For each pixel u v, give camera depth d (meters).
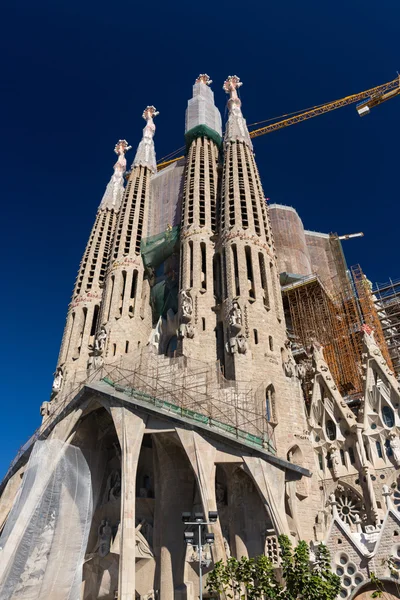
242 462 36.66
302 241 72.31
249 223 57.00
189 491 41.84
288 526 35.94
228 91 81.00
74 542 42.41
